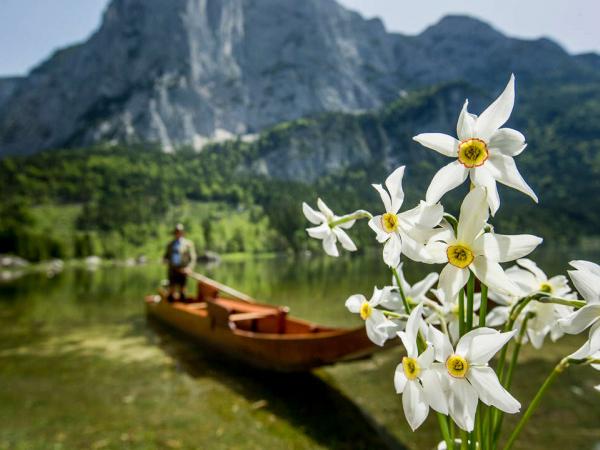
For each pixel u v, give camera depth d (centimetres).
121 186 11319
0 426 553
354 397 630
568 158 14938
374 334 102
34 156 12500
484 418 92
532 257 4612
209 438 512
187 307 1058
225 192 11938
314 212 116
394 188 91
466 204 80
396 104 17538
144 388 691
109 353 909
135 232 8806
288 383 701
